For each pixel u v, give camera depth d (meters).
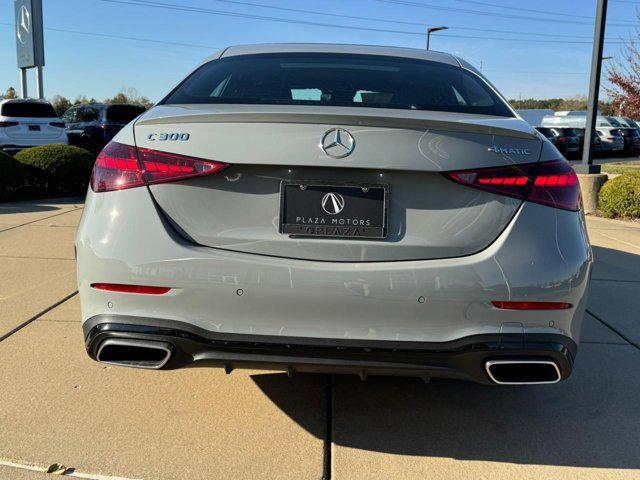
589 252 2.23
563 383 3.09
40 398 2.76
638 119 17.94
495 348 2.11
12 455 2.34
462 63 3.21
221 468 2.32
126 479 2.23
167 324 2.12
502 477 2.32
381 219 2.14
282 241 2.15
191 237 2.16
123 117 17.33
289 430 2.59
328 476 2.29
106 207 2.18
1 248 5.55
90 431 2.52
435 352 2.11
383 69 2.96
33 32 19.62
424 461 2.41
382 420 2.70
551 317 2.13
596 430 2.65
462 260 2.12
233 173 2.15
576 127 28.30
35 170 9.45
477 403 2.87
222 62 3.03
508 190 2.16
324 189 2.15
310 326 2.11
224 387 2.95
